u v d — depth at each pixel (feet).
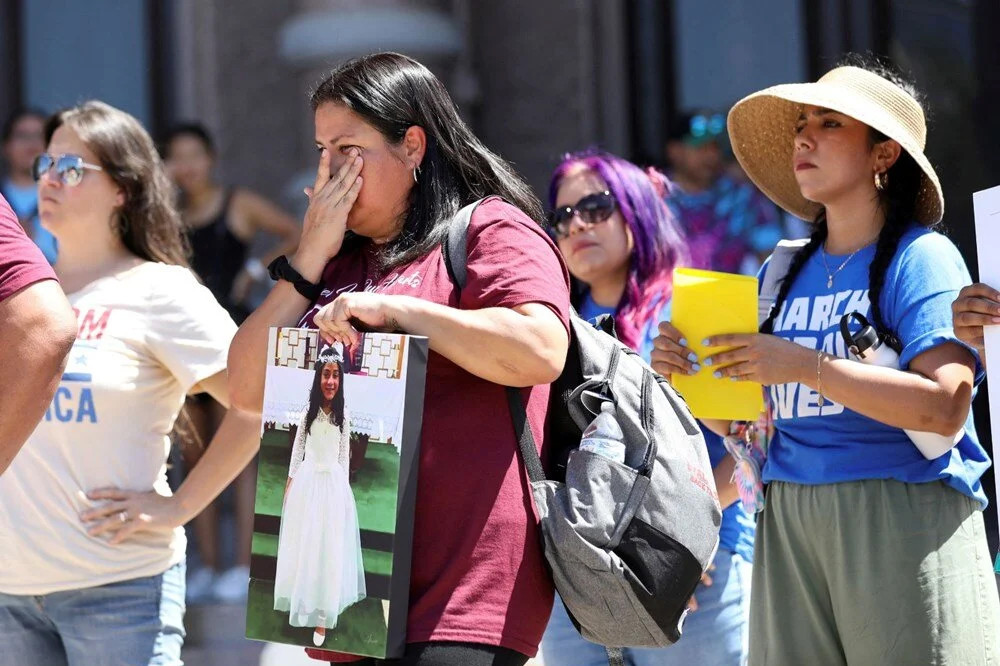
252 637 29.01
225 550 75.15
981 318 30.94
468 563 28.45
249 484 71.92
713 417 34.71
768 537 36.24
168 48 95.45
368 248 32.12
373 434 27.86
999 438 30.71
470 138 31.99
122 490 36.94
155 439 38.09
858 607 33.68
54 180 38.91
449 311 28.37
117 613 36.47
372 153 30.68
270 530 29.07
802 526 35.01
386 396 27.78
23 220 75.10
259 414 32.68
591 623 29.89
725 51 84.99
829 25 80.12
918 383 32.55
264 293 77.10
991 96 74.59
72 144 39.19
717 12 85.10
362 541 27.81
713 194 75.97
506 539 28.73
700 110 86.07
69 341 29.50
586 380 30.40
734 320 34.45
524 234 29.86
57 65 95.35
